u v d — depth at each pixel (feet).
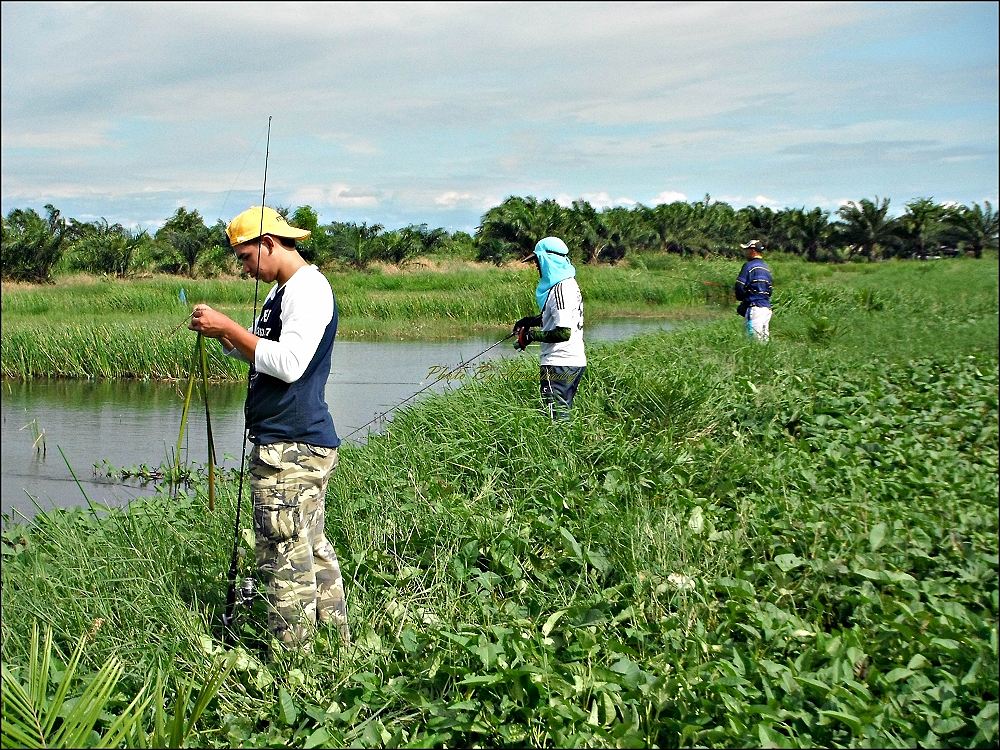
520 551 16.71
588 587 15.16
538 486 19.88
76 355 52.06
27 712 10.41
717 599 14.99
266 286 100.27
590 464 21.74
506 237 165.48
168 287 97.19
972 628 13.51
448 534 17.24
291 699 11.86
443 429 25.09
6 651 13.41
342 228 149.59
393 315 81.56
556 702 11.40
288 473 13.25
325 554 13.88
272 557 13.41
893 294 72.74
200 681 12.41
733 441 24.27
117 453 31.63
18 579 15.74
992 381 34.71
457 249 170.40
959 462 23.24
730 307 94.27
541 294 25.04
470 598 15.05
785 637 13.34
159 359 51.57
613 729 10.80
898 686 12.15
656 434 24.45
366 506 18.60
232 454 30.78
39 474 28.76
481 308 80.53
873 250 201.36
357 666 12.79
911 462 22.79
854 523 17.69
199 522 18.16
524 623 13.58
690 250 181.37
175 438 34.17
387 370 49.39
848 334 46.47
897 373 35.55
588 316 85.66
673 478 20.56
